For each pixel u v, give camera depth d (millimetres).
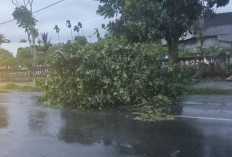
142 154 6438
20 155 6684
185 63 20828
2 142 7715
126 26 16703
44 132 8680
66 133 8477
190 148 6680
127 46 12570
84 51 12695
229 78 19156
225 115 9836
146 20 15805
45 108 13023
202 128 8305
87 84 12453
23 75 31000
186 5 16219
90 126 9227
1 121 10430
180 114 10273
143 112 11102
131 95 12242
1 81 31094
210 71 20406
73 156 6520
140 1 15648
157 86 12438
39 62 35156
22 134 8508
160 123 9156
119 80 12227
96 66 12469
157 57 12750
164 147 6832
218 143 6926
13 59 37969
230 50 21828
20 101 15719
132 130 8469
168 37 17203
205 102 12586
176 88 12820
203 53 21266
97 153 6648
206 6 17406
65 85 12906
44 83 13938
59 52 12969
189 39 33438
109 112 11469
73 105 12781
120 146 7051
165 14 15680
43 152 6852
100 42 13836
